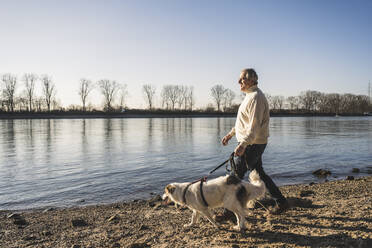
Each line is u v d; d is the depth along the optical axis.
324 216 4.50
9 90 70.19
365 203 5.24
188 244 3.67
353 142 20.00
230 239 3.75
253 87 4.00
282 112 108.94
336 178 9.21
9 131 30.12
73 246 3.78
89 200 6.82
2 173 9.86
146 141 20.73
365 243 3.33
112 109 84.31
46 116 69.75
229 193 3.88
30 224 4.91
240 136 4.07
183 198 4.14
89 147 17.28
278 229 4.02
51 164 11.59
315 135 26.03
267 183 4.41
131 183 8.51
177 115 89.44
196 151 15.54
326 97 114.69
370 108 120.19
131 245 3.65
